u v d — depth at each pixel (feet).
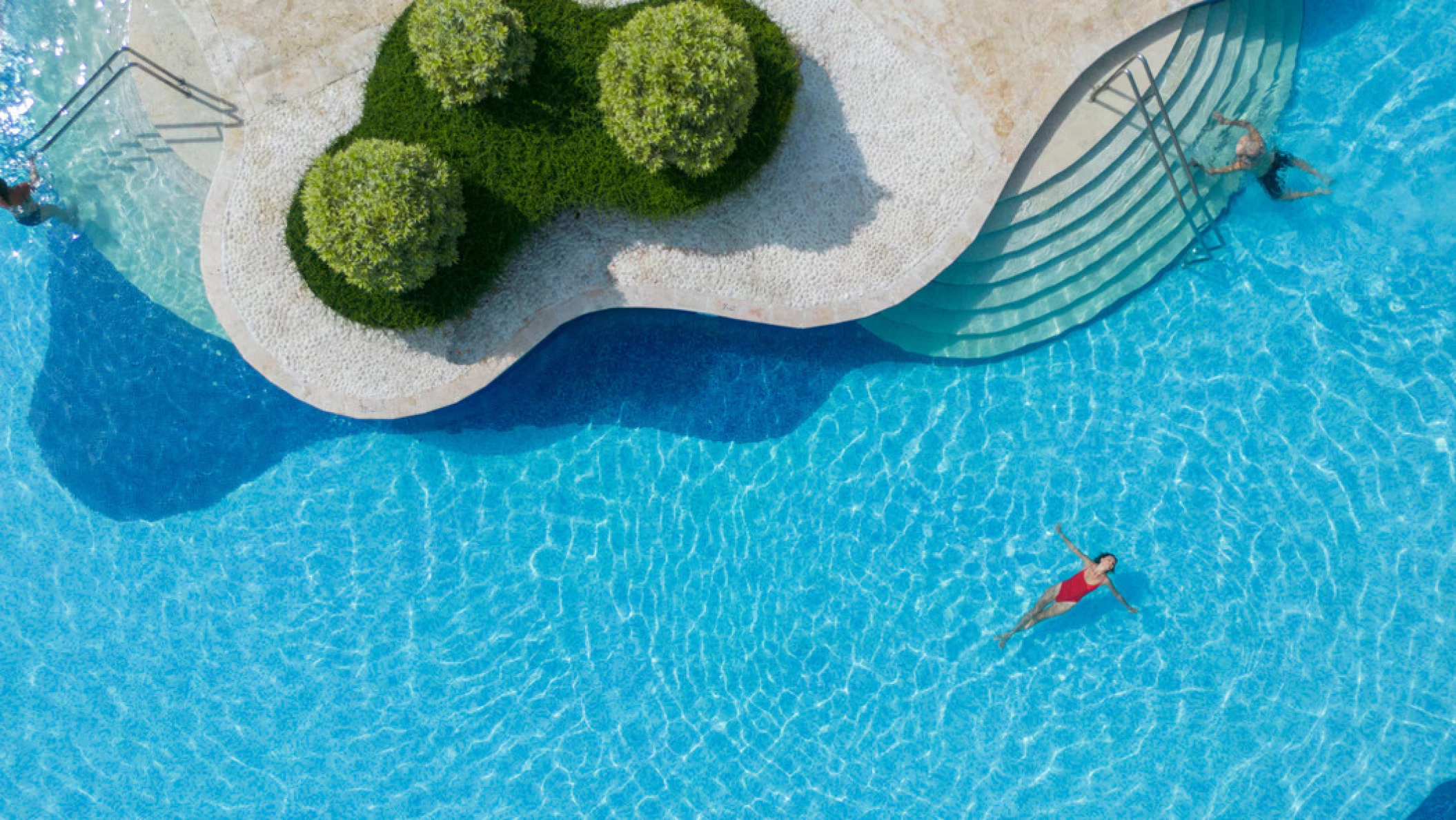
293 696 44.73
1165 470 43.34
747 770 44.14
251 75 40.42
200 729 44.75
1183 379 43.39
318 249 36.04
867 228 40.83
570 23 38.45
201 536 44.86
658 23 34.76
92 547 44.86
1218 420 43.14
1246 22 40.88
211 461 44.91
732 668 44.32
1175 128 40.73
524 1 38.32
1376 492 42.27
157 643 44.88
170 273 43.93
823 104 40.19
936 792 43.68
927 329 43.96
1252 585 42.86
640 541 44.52
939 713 43.83
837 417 44.42
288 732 44.65
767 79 38.63
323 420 44.80
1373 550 42.22
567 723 44.42
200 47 40.37
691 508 44.55
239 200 40.57
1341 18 42.19
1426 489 41.91
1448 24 41.78
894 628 44.09
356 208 34.50
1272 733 42.50
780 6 39.73
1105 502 43.52
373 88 39.34
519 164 38.88
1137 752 43.04
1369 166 42.37
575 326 44.11
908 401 44.21
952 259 40.81
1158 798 42.80
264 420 44.86
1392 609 42.04
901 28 39.81
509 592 44.62
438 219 36.22
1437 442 41.86
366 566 44.78
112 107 41.52
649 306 41.83
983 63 39.68
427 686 44.55
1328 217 42.65
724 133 35.60
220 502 44.86
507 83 37.86
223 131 40.83
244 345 41.04
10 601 44.86
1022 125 39.75
